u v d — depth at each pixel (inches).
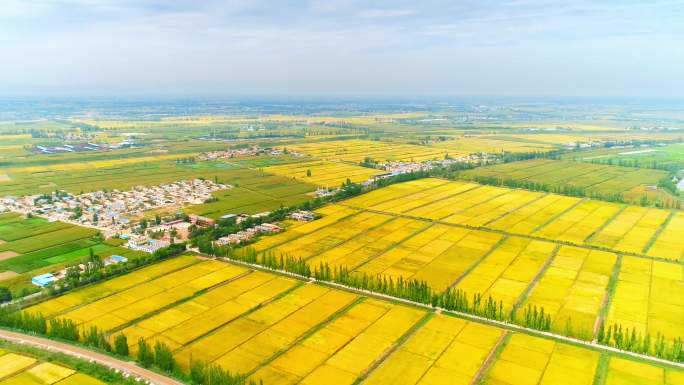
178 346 5442.9
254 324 5920.3
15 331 5743.1
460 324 5885.8
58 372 4879.4
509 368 4960.6
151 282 7165.4
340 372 4923.7
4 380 4744.1
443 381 4766.2
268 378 4827.8
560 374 4857.3
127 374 4862.2
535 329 5757.9
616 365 5002.5
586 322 5974.4
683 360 5054.1
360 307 6353.3
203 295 6732.3
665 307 6368.1
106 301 6545.3
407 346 5398.6
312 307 6363.2
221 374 4584.2
